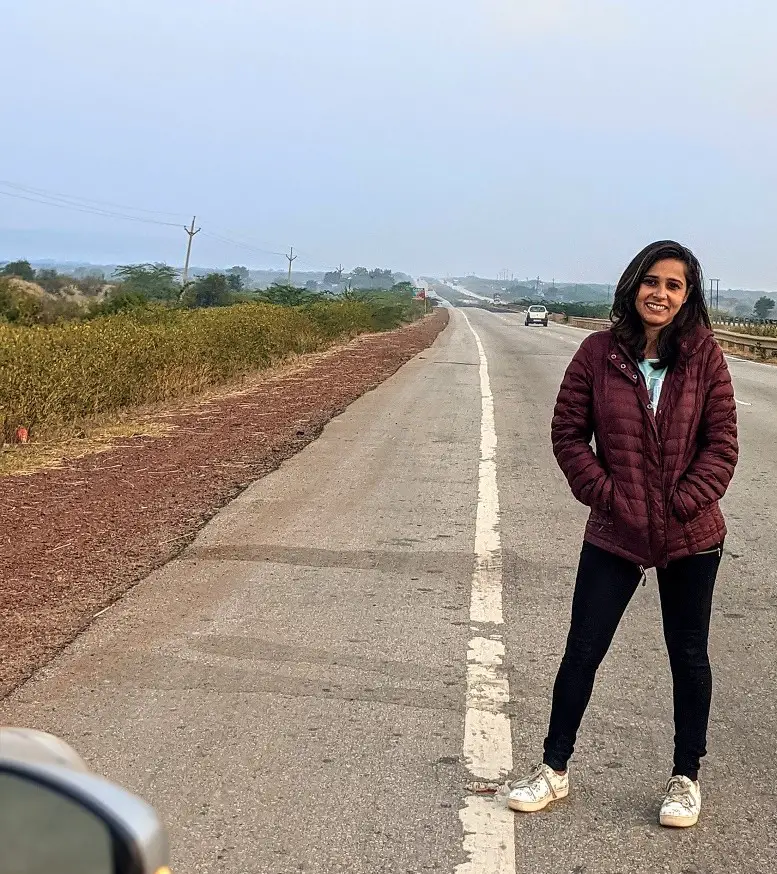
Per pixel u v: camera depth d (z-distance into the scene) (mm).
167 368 17578
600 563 3754
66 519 8438
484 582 6844
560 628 5945
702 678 3775
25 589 6504
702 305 3648
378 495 9672
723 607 6406
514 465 11453
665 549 3641
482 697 4902
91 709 4688
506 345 38906
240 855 3480
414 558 7434
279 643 5602
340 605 6301
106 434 13242
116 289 54562
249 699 4832
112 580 6746
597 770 4176
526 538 8078
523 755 4289
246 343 23234
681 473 3639
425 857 3496
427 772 4125
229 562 7234
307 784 4000
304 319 33250
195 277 69812
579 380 3754
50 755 1600
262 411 16031
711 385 3646
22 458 11297
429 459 11766
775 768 4227
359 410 16344
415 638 5730
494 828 3693
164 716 4621
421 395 18844
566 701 3830
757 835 3682
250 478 10422
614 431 3656
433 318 86188
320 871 3396
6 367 12805
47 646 5496
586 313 94188
